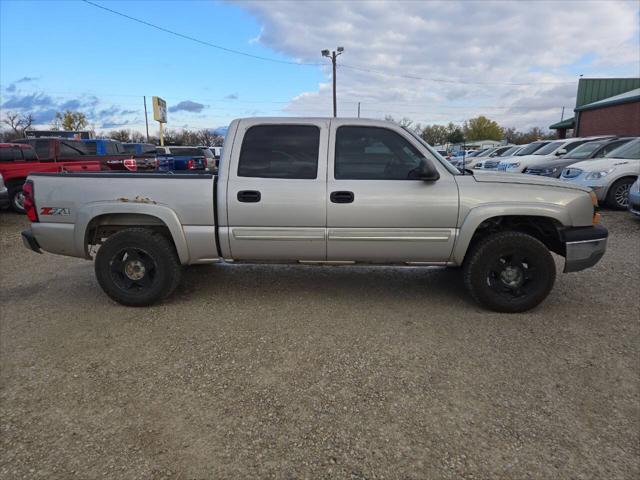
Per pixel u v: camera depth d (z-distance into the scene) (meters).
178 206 4.08
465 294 4.63
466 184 4.00
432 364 3.16
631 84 27.03
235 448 2.32
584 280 5.04
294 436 2.41
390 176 4.05
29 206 4.23
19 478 2.11
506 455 2.25
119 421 2.55
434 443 2.34
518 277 4.05
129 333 3.73
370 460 2.22
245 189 4.02
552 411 2.62
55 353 3.39
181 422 2.53
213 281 5.09
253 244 4.11
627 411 2.61
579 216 3.99
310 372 3.06
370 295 4.61
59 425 2.51
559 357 3.26
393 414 2.59
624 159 9.89
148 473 2.14
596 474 2.12
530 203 3.93
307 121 4.13
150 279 4.29
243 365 3.17
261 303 4.39
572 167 10.41
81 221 4.13
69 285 5.09
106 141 15.58
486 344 3.47
